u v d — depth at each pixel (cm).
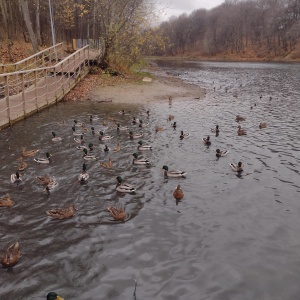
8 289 898
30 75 3997
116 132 2355
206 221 1243
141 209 1316
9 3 5741
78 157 1845
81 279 942
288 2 14275
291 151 2033
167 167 1647
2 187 1466
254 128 2573
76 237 1127
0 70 3941
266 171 1719
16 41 5984
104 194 1429
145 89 4109
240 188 1518
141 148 1994
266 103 3678
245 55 14212
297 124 2717
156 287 920
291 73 7450
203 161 1847
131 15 4294
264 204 1377
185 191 1477
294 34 12762
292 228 1209
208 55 15375
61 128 2389
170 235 1152
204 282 941
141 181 1568
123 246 1088
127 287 918
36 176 1571
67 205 1328
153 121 2698
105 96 3616
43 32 6925
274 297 897
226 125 2650
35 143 2052
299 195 1459
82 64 4481
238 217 1275
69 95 3547
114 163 1780
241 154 1970
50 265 993
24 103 2595
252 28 15688
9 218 1225
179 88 4478
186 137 2261
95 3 4756
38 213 1266
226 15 15888
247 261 1030
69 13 6309
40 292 893
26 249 1059
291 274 978
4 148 1948
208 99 3844
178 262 1020
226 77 6525
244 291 914
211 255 1055
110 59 4672
